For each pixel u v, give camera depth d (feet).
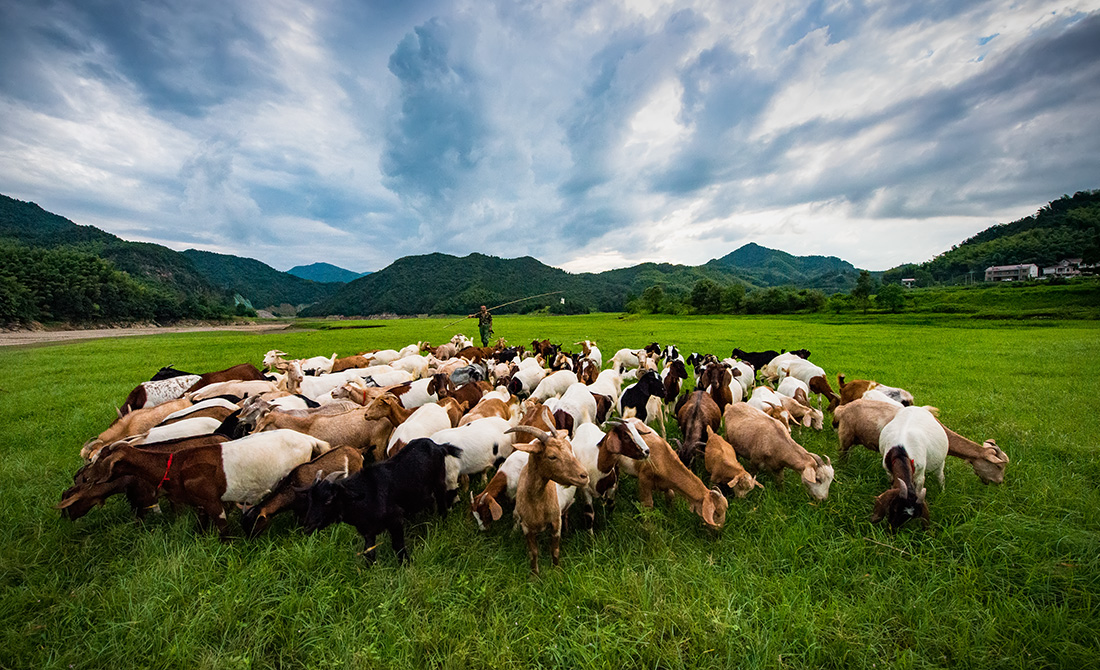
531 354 64.85
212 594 15.37
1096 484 22.40
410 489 19.21
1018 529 17.80
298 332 191.52
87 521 20.33
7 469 25.05
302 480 20.25
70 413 37.99
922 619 14.05
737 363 46.93
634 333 134.72
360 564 17.34
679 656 12.73
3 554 17.42
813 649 12.98
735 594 14.78
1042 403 36.83
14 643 13.67
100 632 14.10
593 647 13.09
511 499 21.20
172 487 19.45
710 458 22.33
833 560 16.85
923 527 18.62
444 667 12.73
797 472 23.44
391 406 25.55
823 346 86.53
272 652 13.91
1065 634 13.34
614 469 21.20
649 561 16.88
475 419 26.05
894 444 20.83
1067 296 206.59
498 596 15.44
